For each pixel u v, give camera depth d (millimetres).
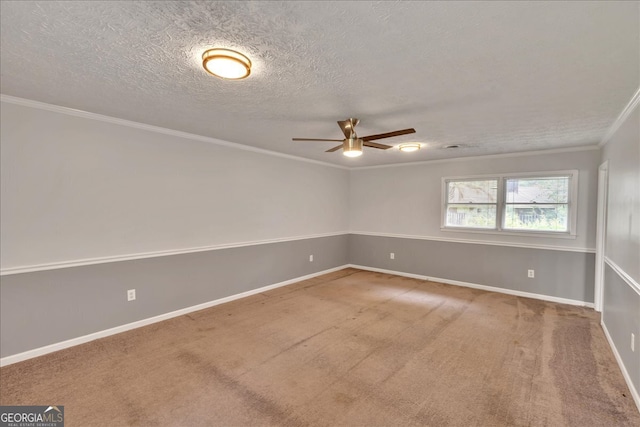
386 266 6293
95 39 1643
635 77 2041
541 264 4617
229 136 3953
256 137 3984
